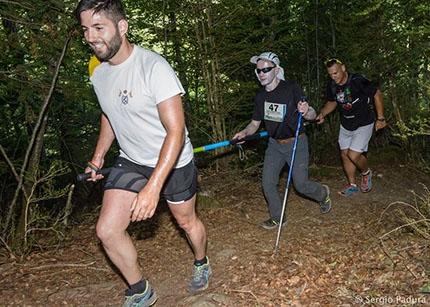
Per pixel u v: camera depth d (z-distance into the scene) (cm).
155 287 361
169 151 238
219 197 605
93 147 869
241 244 437
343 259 366
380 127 525
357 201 558
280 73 446
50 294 350
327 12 867
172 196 288
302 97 427
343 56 796
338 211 523
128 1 741
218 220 517
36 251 455
